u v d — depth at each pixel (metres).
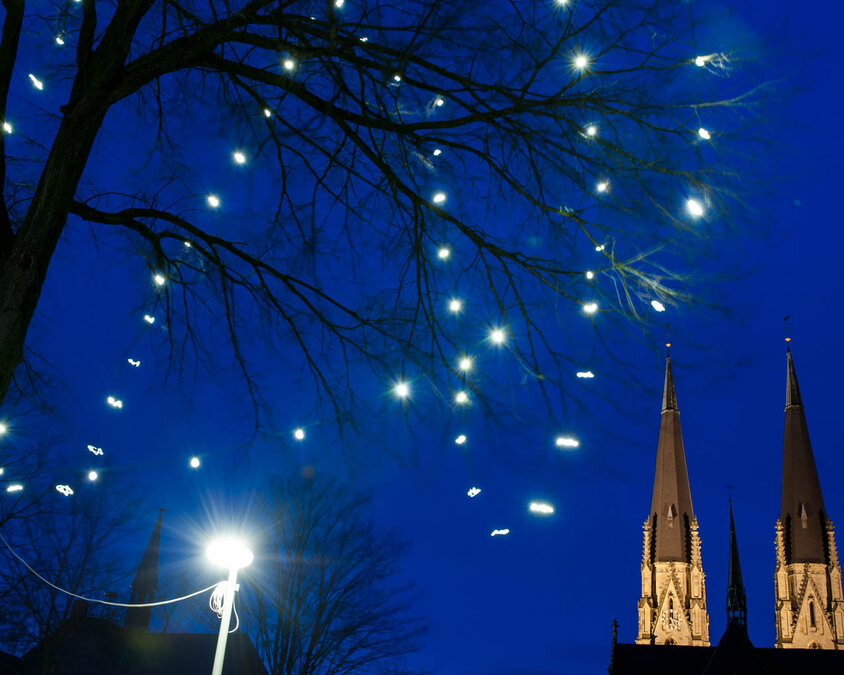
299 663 20.92
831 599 78.88
